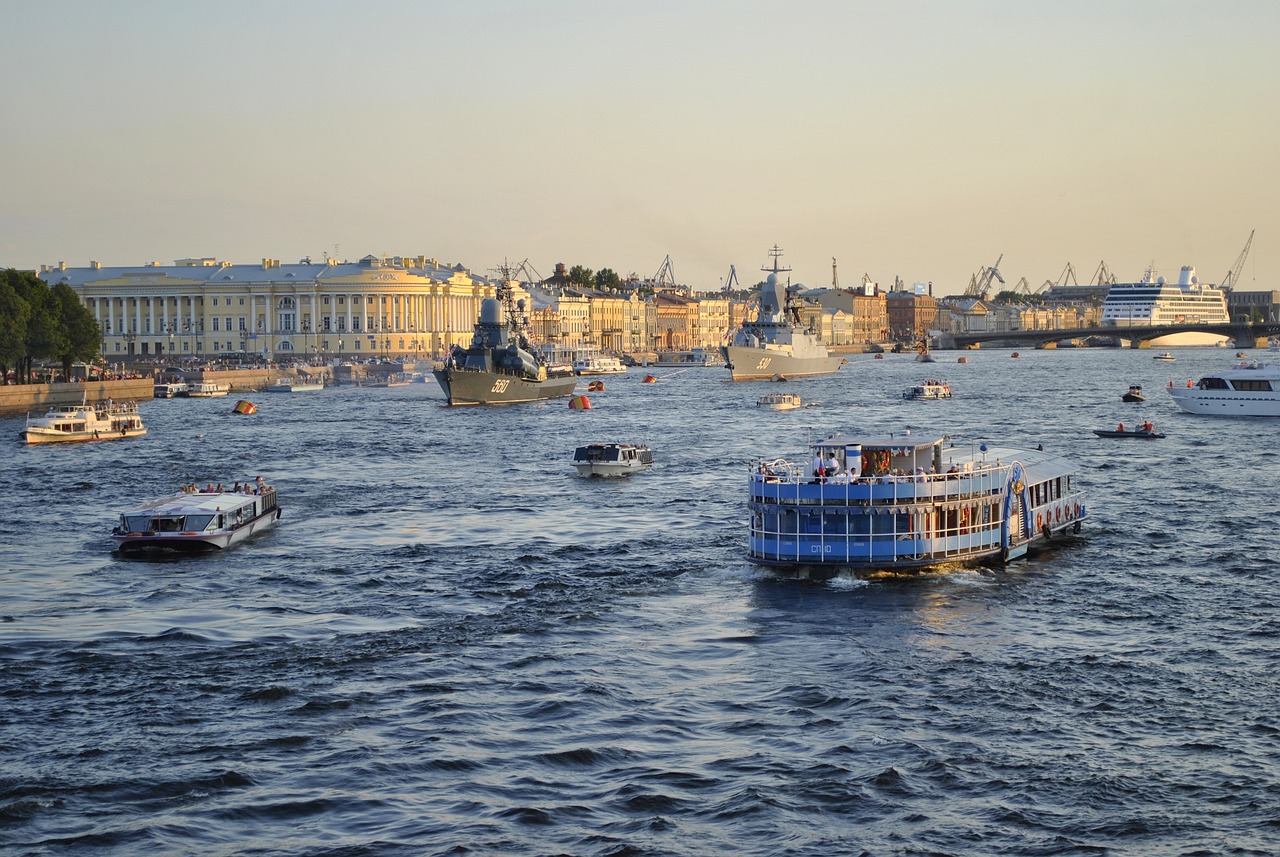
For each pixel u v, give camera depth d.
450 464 148.25
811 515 81.31
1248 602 76.31
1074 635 69.88
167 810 49.94
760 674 64.06
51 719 59.06
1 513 113.81
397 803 50.44
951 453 95.75
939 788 51.34
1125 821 48.53
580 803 50.38
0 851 46.97
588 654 67.56
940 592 78.31
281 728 57.72
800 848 46.84
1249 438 166.25
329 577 86.06
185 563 91.06
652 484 127.44
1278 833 47.56
